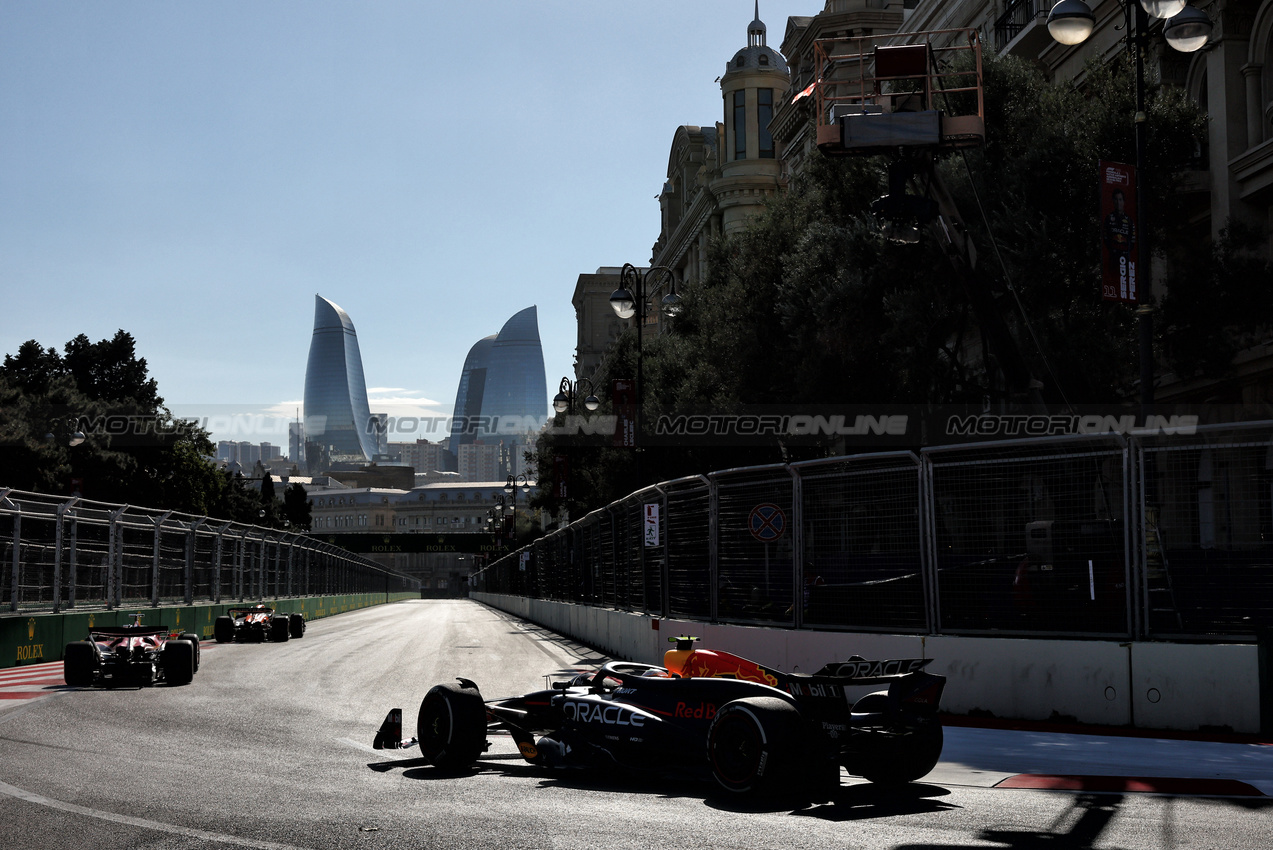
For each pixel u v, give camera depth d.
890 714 7.28
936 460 11.81
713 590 15.82
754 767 6.65
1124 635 10.48
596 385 82.12
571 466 49.84
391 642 27.72
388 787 7.28
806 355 23.42
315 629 37.62
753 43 62.25
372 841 5.55
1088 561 10.71
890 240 16.50
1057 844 5.52
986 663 11.20
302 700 13.23
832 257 21.88
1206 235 23.36
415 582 178.38
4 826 5.92
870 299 20.88
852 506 12.88
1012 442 11.05
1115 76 20.22
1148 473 10.38
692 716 7.36
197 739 9.70
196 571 31.34
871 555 12.59
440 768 8.14
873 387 22.47
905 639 11.88
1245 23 22.20
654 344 45.81
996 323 17.17
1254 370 21.27
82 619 22.08
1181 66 23.91
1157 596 10.32
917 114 15.64
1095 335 18.27
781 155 59.16
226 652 23.30
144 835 5.70
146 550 27.27
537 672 17.47
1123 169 13.70
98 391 65.81
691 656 8.16
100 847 5.43
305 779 7.59
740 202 60.03
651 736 7.46
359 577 81.69
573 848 5.38
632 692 7.84
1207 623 10.08
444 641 28.19
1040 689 10.82
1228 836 5.73
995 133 20.17
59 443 48.06
